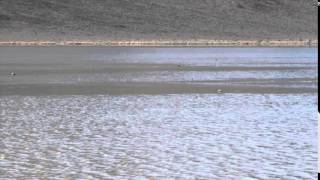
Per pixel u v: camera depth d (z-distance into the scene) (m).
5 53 95.56
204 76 57.94
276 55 100.94
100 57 88.81
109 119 30.34
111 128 27.56
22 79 52.59
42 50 107.12
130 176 18.83
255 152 22.27
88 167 19.95
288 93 43.72
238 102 38.00
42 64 72.12
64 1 182.38
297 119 30.66
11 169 19.59
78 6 181.00
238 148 22.97
